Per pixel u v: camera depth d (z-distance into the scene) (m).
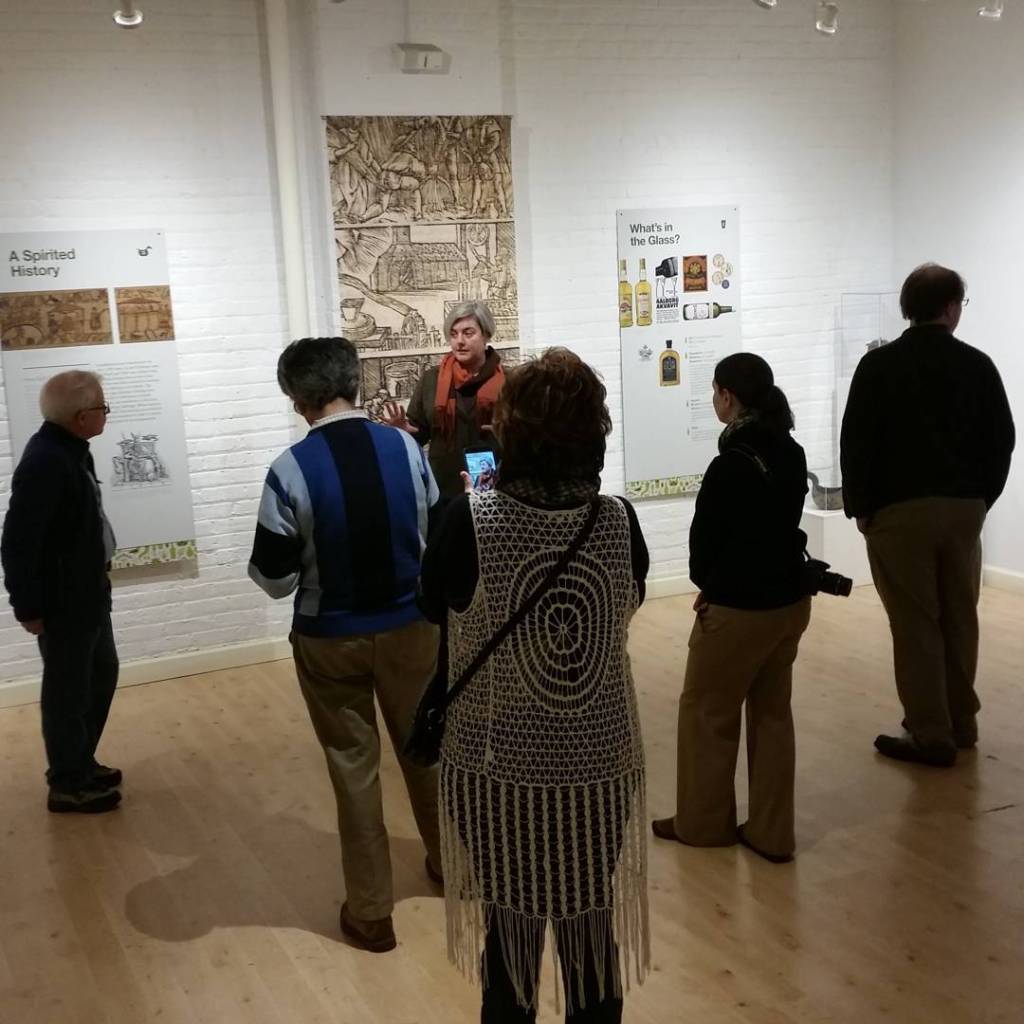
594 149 5.96
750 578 3.04
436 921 3.06
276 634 5.61
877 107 6.64
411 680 2.88
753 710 3.31
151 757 4.40
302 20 5.29
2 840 3.70
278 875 3.39
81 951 3.00
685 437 6.39
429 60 5.42
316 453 2.77
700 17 6.09
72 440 3.68
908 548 3.75
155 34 5.02
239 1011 2.70
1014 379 6.06
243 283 5.33
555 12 5.77
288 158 5.21
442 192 5.62
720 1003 2.62
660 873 3.25
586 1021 2.00
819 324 6.68
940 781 3.80
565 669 1.91
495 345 5.83
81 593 3.74
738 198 6.35
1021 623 5.58
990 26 5.95
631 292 6.14
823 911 3.01
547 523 1.90
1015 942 2.82
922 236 6.57
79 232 4.98
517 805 1.91
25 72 4.84
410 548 2.85
